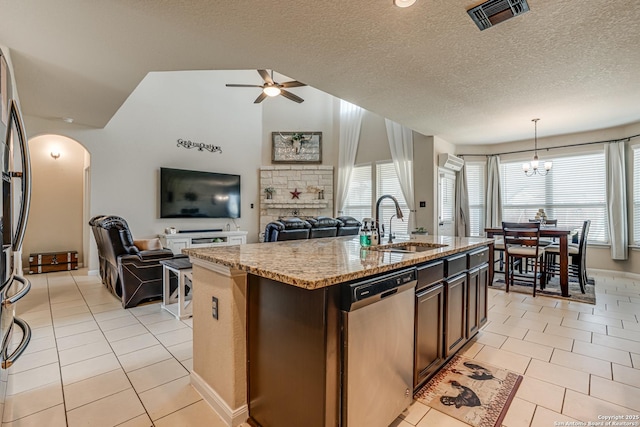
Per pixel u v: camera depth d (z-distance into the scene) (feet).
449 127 16.02
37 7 6.40
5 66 4.54
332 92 11.20
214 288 5.83
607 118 14.52
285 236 13.66
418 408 5.85
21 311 11.25
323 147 24.80
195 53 8.41
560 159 18.17
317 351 4.21
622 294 13.30
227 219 22.94
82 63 9.07
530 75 9.78
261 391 5.21
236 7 6.39
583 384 6.57
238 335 5.43
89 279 16.22
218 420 5.50
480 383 6.64
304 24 7.01
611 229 16.37
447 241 9.28
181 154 20.65
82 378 6.78
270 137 25.02
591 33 7.42
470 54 8.43
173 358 7.72
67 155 19.25
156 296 12.28
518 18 6.81
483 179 20.48
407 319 5.56
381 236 9.25
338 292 4.30
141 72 9.73
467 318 8.01
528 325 9.92
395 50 8.21
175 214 19.98
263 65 9.19
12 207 4.52
